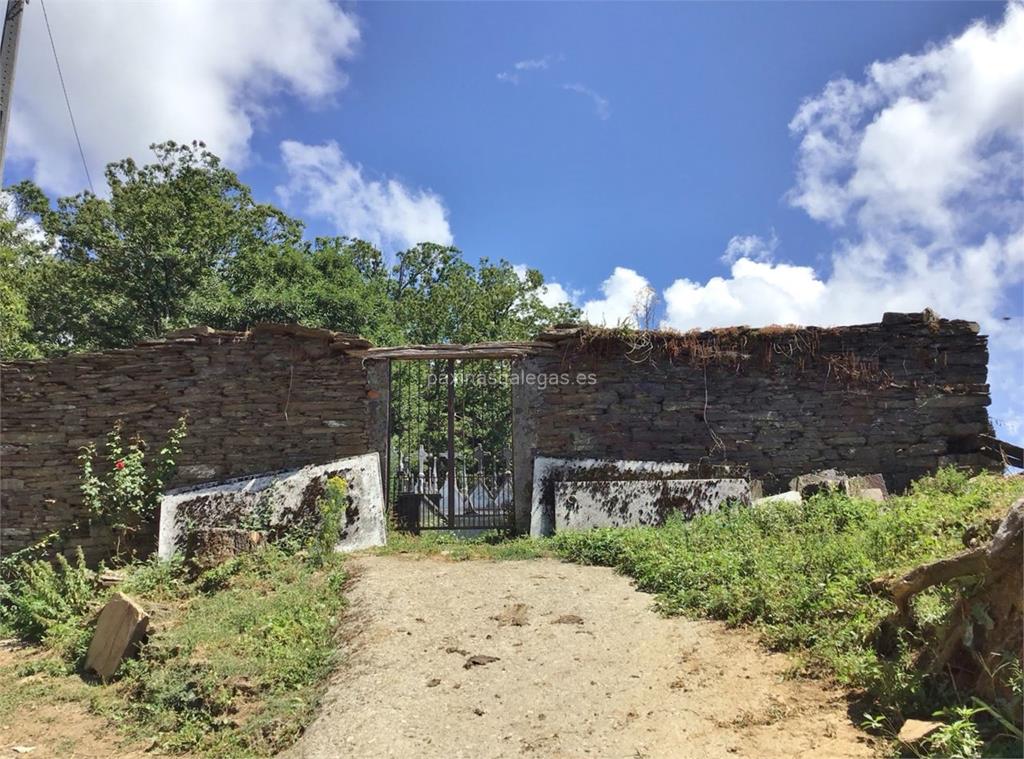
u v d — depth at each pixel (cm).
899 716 356
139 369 977
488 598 638
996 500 611
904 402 997
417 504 1043
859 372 998
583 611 593
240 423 974
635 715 413
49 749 486
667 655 490
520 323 2775
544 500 949
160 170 2464
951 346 1007
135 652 604
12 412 953
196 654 566
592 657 500
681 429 994
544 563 769
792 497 871
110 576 791
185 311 2170
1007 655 329
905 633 406
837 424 993
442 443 1559
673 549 692
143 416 968
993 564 342
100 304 2162
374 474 939
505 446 1530
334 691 485
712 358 1002
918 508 628
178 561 802
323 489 917
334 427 977
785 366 1005
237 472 962
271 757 441
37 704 556
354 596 658
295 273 2448
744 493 912
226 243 2525
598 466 960
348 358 996
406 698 455
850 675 405
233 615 631
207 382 981
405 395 1427
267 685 516
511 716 427
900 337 1010
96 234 2241
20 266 2364
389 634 557
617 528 845
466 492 1264
